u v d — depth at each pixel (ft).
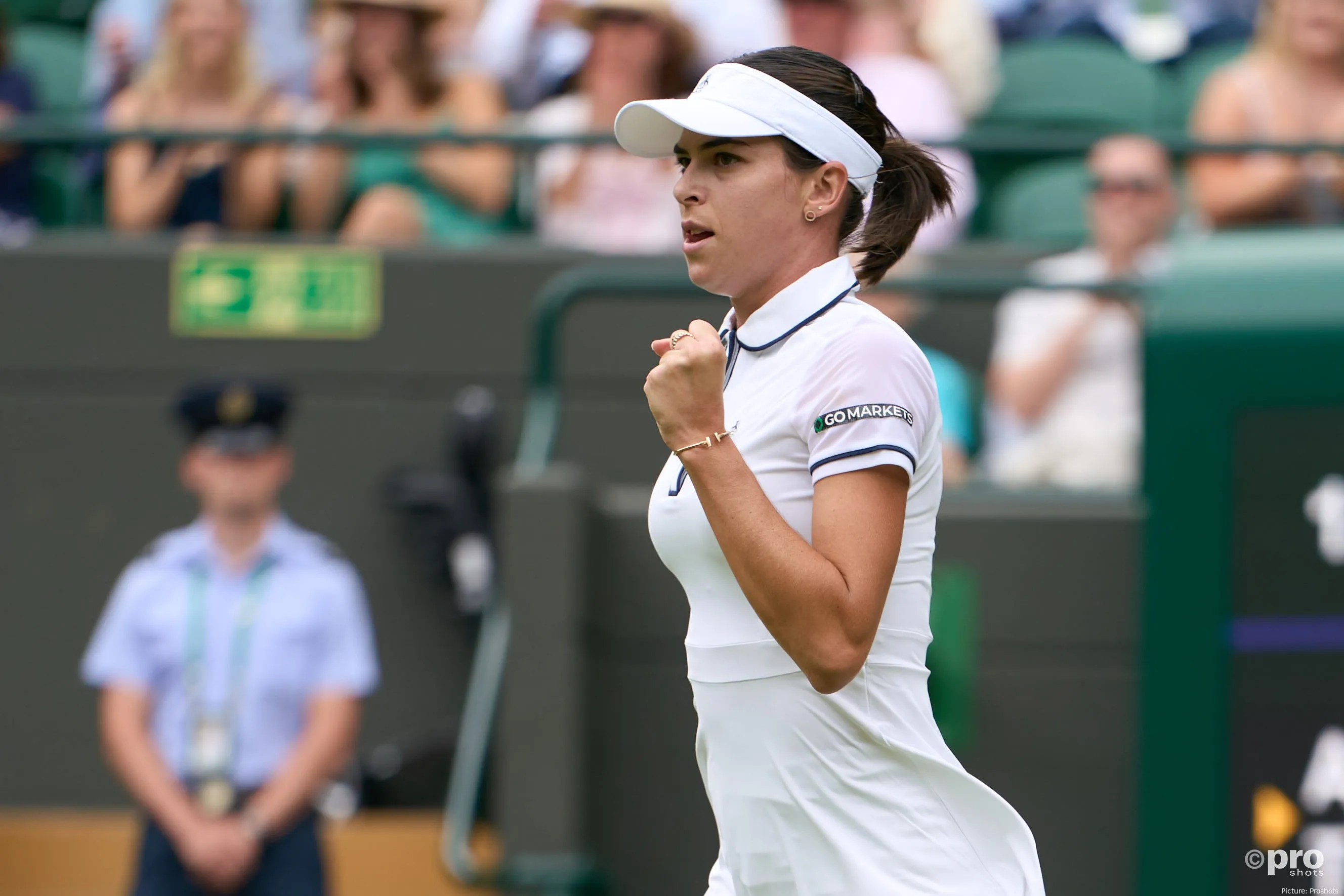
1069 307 68.08
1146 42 87.86
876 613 26.76
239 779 61.72
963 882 28.99
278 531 64.80
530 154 76.69
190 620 62.85
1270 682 52.39
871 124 29.25
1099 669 59.88
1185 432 52.85
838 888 28.96
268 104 78.13
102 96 82.94
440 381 73.56
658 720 61.46
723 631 28.99
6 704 72.95
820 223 29.12
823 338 28.37
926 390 28.30
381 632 72.28
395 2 75.72
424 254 73.56
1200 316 52.95
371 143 70.23
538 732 58.65
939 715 60.03
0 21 83.76
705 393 26.71
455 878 58.75
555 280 73.41
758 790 29.19
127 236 75.82
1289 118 74.90
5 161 80.07
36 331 73.87
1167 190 69.26
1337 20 74.49
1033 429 67.67
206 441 63.77
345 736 62.69
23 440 73.82
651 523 29.60
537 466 60.80
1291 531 52.29
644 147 30.09
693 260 29.12
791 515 28.07
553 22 79.82
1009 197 80.28
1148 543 53.11
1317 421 52.16
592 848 60.80
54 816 72.08
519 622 58.85
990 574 60.29
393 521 72.74
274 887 60.59
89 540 73.51
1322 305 52.26
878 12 81.66
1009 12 87.56
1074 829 59.57
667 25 74.64
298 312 73.61
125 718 62.34
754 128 28.07
